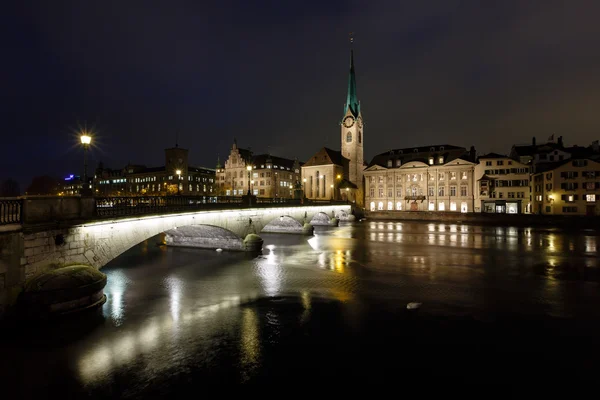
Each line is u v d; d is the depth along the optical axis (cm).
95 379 1179
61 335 1488
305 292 2191
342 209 8262
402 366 1260
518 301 1992
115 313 1786
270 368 1250
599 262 3162
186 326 1627
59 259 1645
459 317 1736
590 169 6731
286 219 5497
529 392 1105
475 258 3378
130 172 14000
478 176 8588
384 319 1709
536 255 3541
